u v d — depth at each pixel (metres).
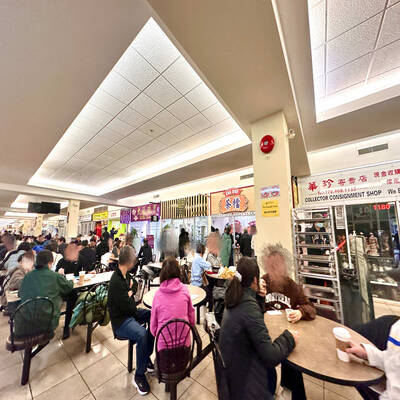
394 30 1.91
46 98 2.45
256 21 1.38
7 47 1.75
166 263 1.58
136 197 9.70
